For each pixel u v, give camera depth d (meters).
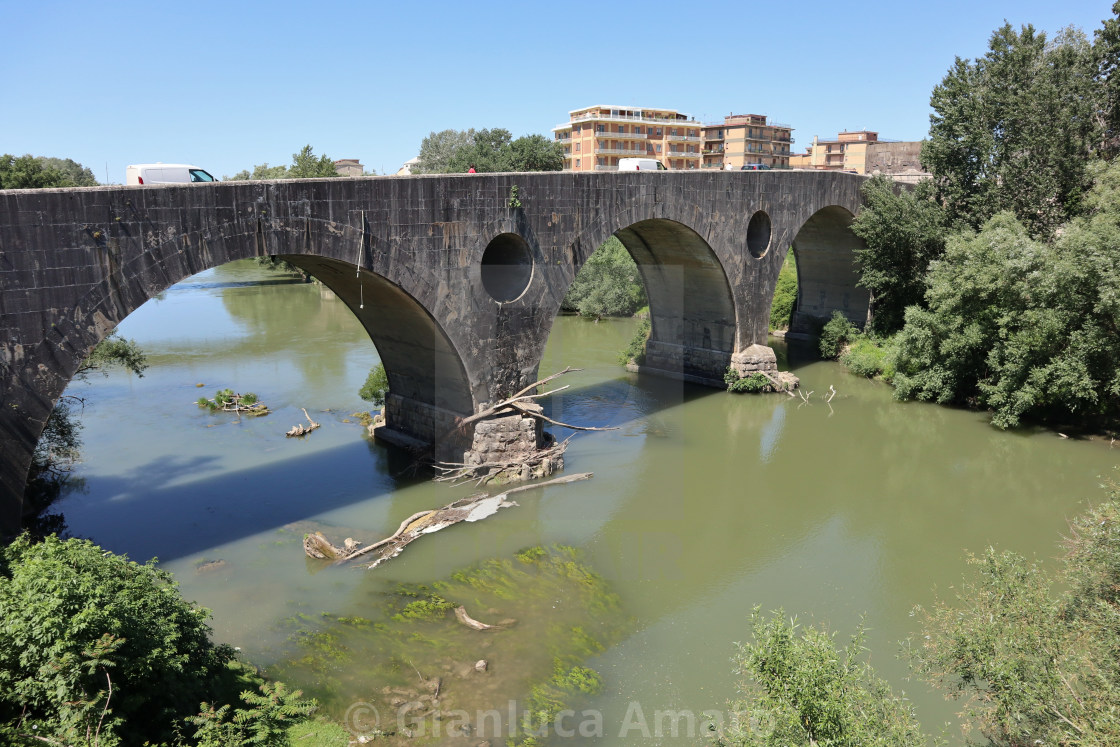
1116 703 11.05
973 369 36.78
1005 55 40.25
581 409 36.69
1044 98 38.50
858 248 48.31
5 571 13.98
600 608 19.64
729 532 24.44
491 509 24.91
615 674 16.98
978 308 35.38
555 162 84.06
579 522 24.56
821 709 11.12
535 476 27.53
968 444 32.66
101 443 30.80
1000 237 33.81
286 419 34.03
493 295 27.84
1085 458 30.64
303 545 22.34
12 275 16.05
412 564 21.58
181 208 18.38
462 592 20.20
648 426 34.56
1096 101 39.09
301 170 79.50
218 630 18.05
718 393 39.84
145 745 11.38
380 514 24.56
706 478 28.88
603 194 29.77
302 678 16.39
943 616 17.02
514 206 26.34
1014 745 12.67
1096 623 13.18
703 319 40.84
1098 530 15.00
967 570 22.02
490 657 17.45
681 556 22.67
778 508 26.36
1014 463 30.45
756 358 39.69
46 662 10.91
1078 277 30.17
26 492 25.14
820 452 31.84
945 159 42.03
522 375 28.09
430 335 26.09
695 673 17.05
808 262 52.03
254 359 45.72
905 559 22.72
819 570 22.02
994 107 40.09
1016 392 33.19
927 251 42.78
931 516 25.81
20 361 16.34
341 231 21.64
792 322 54.00
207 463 28.73
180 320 60.81
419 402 29.67
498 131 96.62
